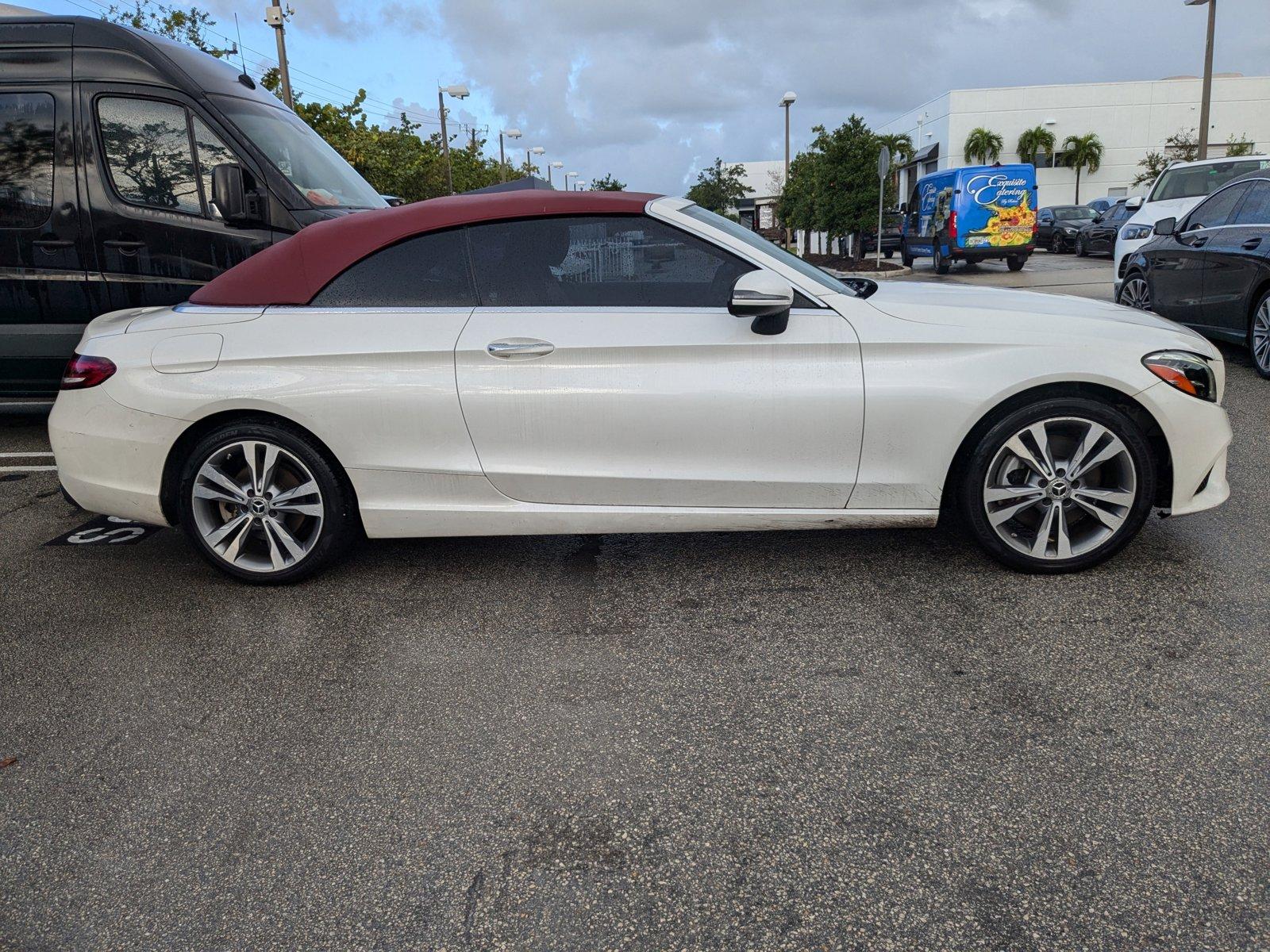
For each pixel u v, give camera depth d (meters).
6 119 5.41
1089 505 3.35
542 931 1.88
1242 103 42.66
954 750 2.42
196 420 3.50
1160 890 1.89
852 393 3.26
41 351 5.57
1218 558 3.54
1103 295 12.62
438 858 2.11
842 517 3.40
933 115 46.19
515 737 2.58
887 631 3.09
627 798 2.29
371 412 3.40
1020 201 19.19
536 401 3.35
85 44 5.39
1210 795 2.18
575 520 3.47
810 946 1.80
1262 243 6.57
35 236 5.45
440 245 3.47
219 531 3.65
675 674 2.89
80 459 3.62
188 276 5.41
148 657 3.16
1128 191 43.84
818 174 24.44
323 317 3.48
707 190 55.78
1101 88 42.84
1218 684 2.65
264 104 6.02
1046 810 2.16
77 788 2.43
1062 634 3.00
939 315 3.34
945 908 1.88
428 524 3.53
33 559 4.16
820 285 3.38
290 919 1.94
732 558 3.80
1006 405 3.31
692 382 3.30
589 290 3.40
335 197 5.76
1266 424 5.56
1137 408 3.31
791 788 2.30
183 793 2.39
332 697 2.84
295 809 2.30
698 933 1.85
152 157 5.38
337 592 3.65
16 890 2.06
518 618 3.35
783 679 2.82
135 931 1.92
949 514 4.18
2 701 2.89
